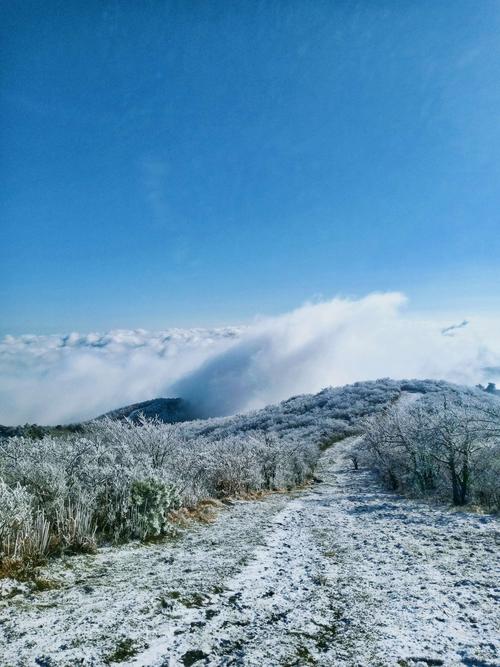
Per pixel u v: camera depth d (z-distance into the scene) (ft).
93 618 14.76
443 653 12.60
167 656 12.22
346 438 175.01
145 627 14.16
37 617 14.82
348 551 27.25
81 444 35.06
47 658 11.83
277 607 16.65
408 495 57.98
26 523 21.97
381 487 74.59
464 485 46.70
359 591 18.81
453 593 18.39
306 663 11.96
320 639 13.67
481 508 42.83
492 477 47.16
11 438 36.35
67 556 22.74
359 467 121.49
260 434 103.40
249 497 57.52
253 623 14.96
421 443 56.49
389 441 67.46
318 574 21.67
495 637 13.74
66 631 13.66
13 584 18.01
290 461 87.35
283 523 38.09
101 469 31.94
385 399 233.55
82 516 25.99
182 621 14.80
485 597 17.87
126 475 32.83
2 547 20.43
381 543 29.43
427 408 75.25
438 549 27.25
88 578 19.89
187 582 19.30
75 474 31.24
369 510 46.57
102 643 12.86
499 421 48.21
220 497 54.54
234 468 59.41
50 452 33.01
